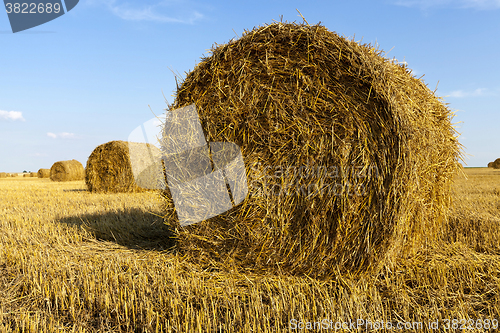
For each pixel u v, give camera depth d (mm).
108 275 3824
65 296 3404
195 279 3730
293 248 3881
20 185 17469
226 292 3465
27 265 4113
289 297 3225
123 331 2906
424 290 3576
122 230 5816
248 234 3975
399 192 3551
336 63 3740
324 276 3869
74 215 7352
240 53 4066
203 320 2918
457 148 5000
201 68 4266
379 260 3703
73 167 22031
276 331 2750
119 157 12625
